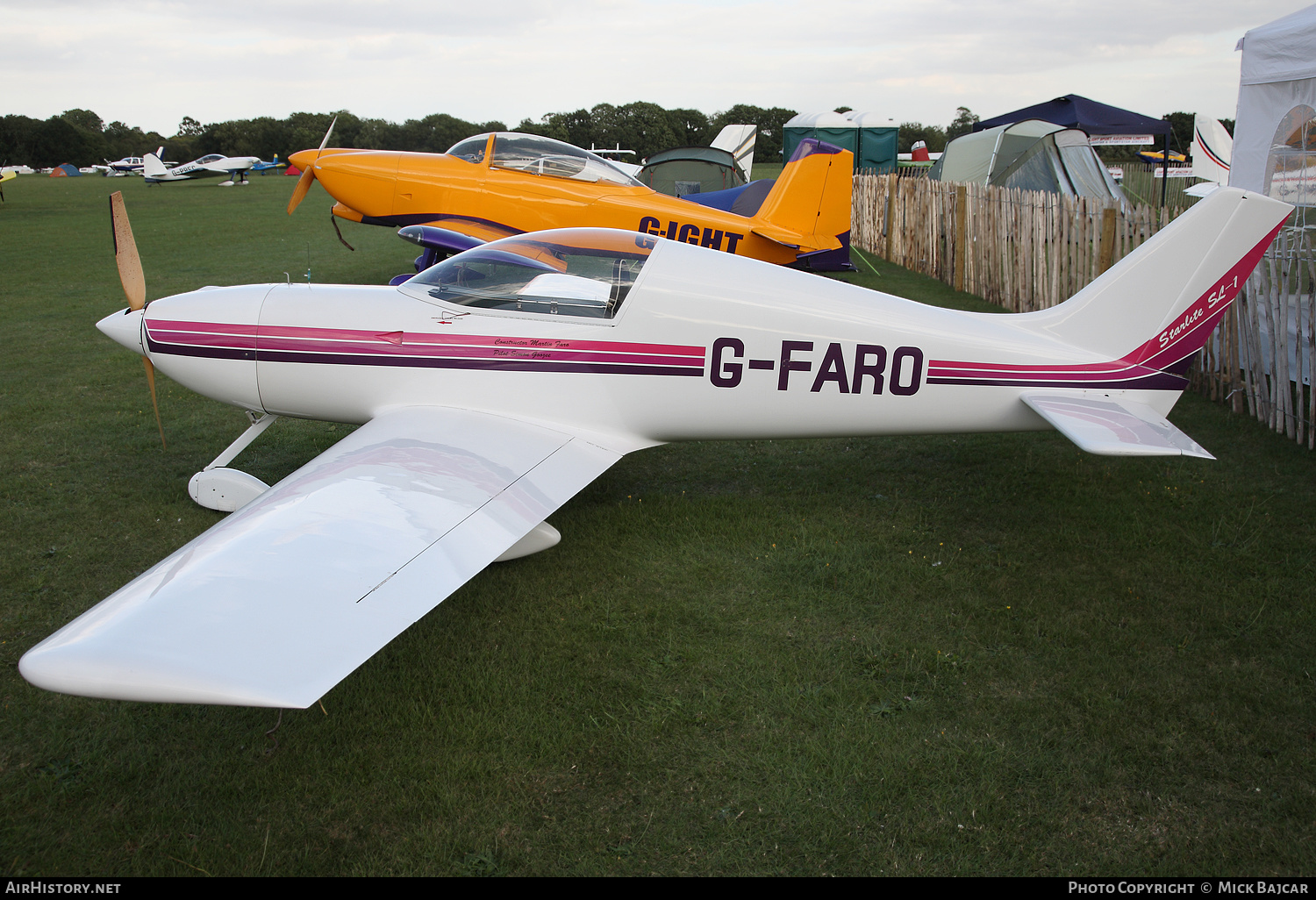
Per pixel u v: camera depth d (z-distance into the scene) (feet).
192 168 143.64
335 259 45.27
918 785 8.45
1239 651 10.77
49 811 7.97
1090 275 27.17
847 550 13.57
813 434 14.76
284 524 9.09
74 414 19.27
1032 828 7.95
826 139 93.15
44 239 52.65
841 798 8.27
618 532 14.23
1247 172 25.43
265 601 7.66
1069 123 52.54
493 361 13.88
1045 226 29.78
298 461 17.03
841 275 43.62
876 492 16.12
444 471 11.24
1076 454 18.12
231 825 7.86
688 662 10.47
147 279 37.27
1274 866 7.54
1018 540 13.97
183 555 8.32
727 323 13.89
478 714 9.41
